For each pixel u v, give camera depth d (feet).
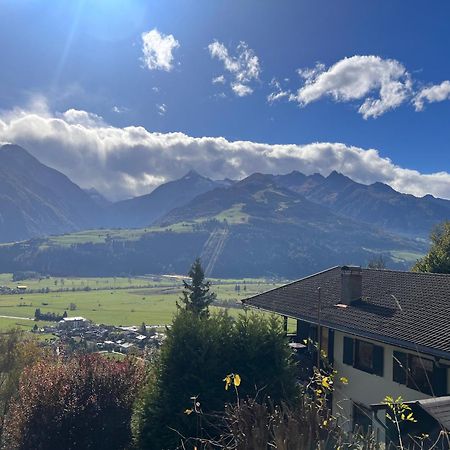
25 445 47.16
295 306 68.69
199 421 31.86
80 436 47.34
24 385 53.21
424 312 50.42
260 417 13.88
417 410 27.63
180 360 43.60
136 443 44.47
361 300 60.85
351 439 14.87
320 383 17.89
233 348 45.42
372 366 52.47
